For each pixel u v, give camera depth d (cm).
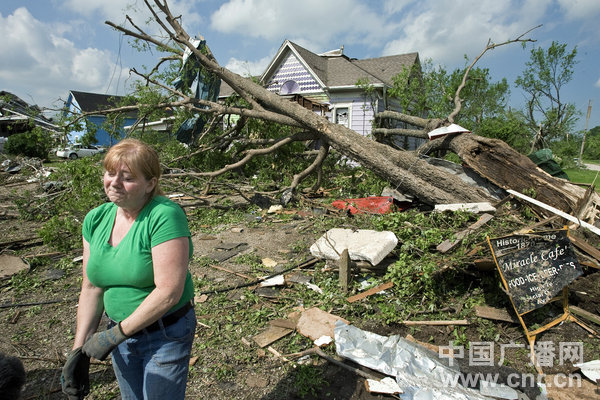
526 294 358
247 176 1181
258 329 379
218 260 559
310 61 1806
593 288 429
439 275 429
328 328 370
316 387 297
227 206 848
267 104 995
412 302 416
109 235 183
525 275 362
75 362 178
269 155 1185
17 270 546
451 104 1688
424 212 664
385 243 474
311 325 375
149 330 178
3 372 173
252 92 985
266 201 873
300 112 906
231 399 287
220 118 1176
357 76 1719
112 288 182
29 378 319
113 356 192
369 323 387
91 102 3266
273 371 318
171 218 171
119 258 174
